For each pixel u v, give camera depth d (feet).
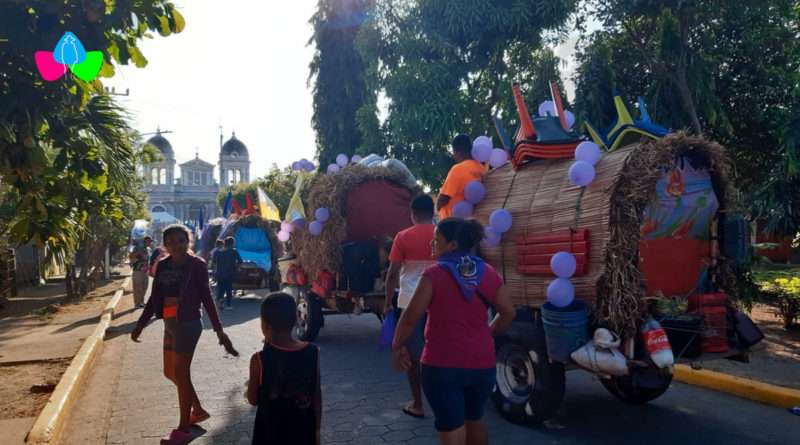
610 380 18.58
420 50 40.42
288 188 90.94
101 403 19.71
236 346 28.55
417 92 40.04
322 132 63.87
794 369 21.07
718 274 16.26
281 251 49.47
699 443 15.08
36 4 11.57
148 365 25.16
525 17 37.24
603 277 14.46
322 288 26.27
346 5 61.46
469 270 10.74
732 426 16.31
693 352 15.29
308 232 27.50
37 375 23.07
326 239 25.43
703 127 36.99
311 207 27.25
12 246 59.31
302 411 9.70
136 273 43.83
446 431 10.41
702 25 36.04
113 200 19.21
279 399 9.67
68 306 44.27
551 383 15.51
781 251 70.44
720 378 19.76
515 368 17.21
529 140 17.92
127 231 67.46
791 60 33.63
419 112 39.01
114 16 12.50
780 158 36.99
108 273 72.28
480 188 19.31
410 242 16.74
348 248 25.62
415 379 17.22
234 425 17.01
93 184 18.30
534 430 16.22
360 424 16.98
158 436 16.43
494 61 41.27
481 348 10.55
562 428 16.34
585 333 14.83
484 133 42.19
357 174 25.85
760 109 36.83
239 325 35.12
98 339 29.35
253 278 48.26
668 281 15.65
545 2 36.65
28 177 14.56
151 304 15.88
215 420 17.46
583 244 14.98
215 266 43.50
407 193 27.20
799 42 34.09
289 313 10.08
